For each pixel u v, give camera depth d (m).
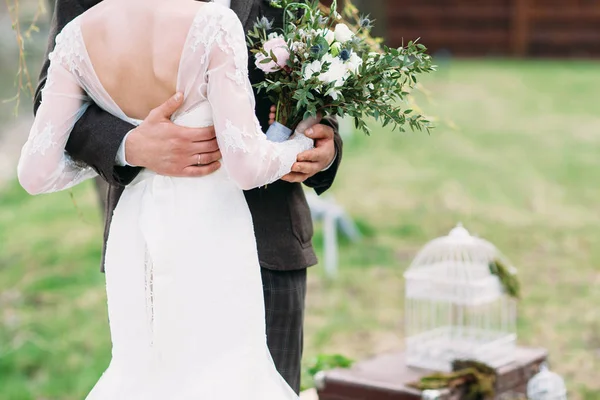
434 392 3.64
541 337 6.93
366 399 3.79
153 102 2.66
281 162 2.67
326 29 2.76
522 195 11.20
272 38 2.78
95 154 2.68
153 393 2.71
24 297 7.86
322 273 8.37
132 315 2.76
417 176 11.99
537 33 24.56
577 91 18.44
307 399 4.23
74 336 7.00
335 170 3.01
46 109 2.68
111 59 2.63
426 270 4.18
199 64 2.57
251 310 2.73
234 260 2.70
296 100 2.80
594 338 6.91
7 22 14.06
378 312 7.50
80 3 2.90
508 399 3.89
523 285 8.13
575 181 11.83
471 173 12.17
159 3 2.61
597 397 5.85
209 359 2.68
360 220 9.79
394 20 25.06
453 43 24.97
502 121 15.57
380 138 14.27
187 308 2.67
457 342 4.06
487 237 9.55
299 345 3.06
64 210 10.57
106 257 2.81
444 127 14.95
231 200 2.73
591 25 24.30
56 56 2.68
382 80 2.75
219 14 2.57
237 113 2.55
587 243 9.36
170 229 2.68
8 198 11.12
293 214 2.97
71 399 5.98
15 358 6.58
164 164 2.65
